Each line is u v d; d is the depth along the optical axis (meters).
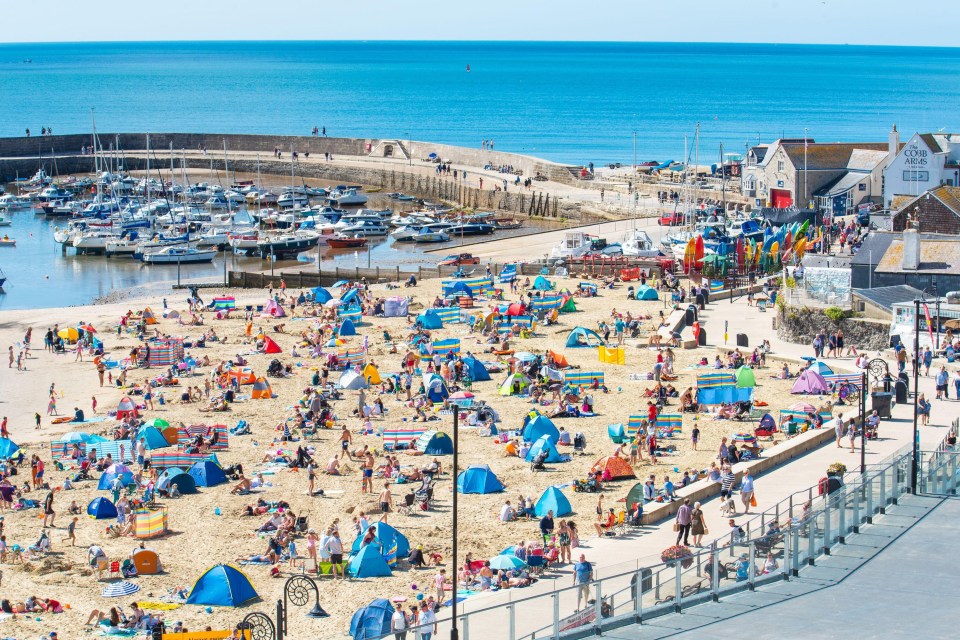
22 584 48.94
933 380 75.75
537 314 100.12
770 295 105.19
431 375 78.81
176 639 39.97
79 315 109.56
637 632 34.19
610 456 62.47
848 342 88.31
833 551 40.31
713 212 158.25
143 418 74.31
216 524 56.06
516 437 67.88
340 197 196.75
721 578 37.47
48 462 66.31
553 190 193.25
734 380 72.88
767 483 57.16
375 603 42.25
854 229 124.25
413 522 55.47
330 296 110.25
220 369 83.00
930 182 141.50
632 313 101.94
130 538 54.34
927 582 36.91
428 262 141.38
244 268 145.25
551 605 37.47
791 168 153.25
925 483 47.03
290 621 44.41
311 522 56.06
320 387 80.62
